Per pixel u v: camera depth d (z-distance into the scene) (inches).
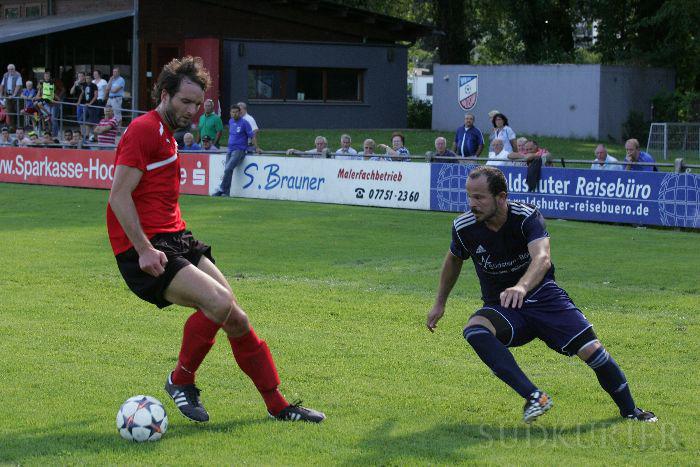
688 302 756.6
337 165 1544.0
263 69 2787.9
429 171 1438.2
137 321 684.7
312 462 397.4
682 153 2556.6
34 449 411.2
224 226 1233.4
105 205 1504.7
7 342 617.0
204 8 2709.2
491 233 442.0
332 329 665.0
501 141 1491.1
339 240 1109.1
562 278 859.4
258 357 447.8
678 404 490.9
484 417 466.6
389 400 494.3
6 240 1103.6
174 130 444.1
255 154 1668.3
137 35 2581.2
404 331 660.7
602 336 644.1
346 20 2935.5
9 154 1963.6
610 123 2906.0
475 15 3762.3
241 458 401.7
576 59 3479.3
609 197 1277.1
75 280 844.6
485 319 441.1
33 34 2349.9
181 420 456.1
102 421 453.1
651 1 3275.1
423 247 1054.4
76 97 2564.0
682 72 3240.7
